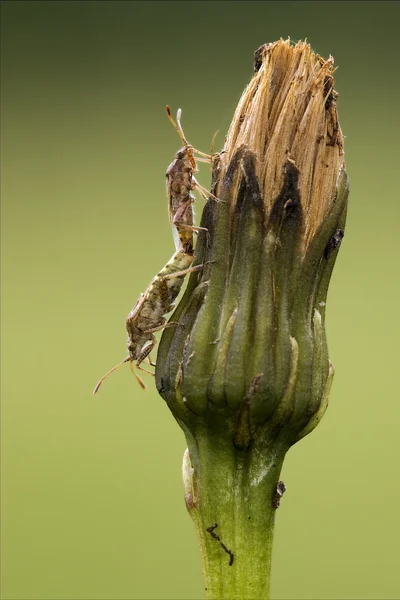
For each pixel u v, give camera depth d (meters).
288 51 0.14
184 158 0.15
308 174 0.14
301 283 0.14
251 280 0.14
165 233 0.33
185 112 0.38
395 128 0.34
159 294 0.16
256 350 0.14
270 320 0.14
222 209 0.14
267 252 0.14
